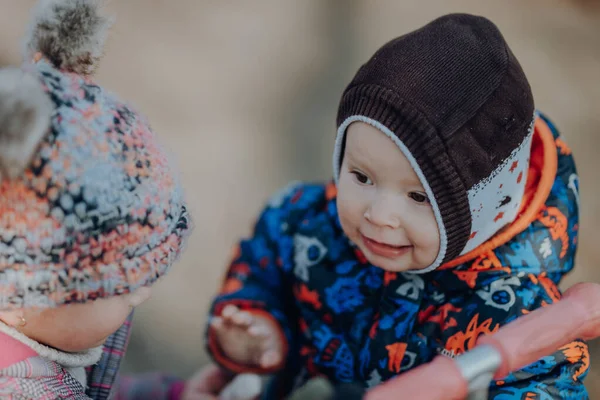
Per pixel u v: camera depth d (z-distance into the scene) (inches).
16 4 114.0
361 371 48.3
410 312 46.3
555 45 115.9
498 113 40.6
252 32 121.4
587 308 37.3
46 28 34.9
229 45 118.6
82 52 35.2
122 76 110.8
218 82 111.7
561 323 36.1
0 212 31.1
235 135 103.4
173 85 110.2
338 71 114.2
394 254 42.8
